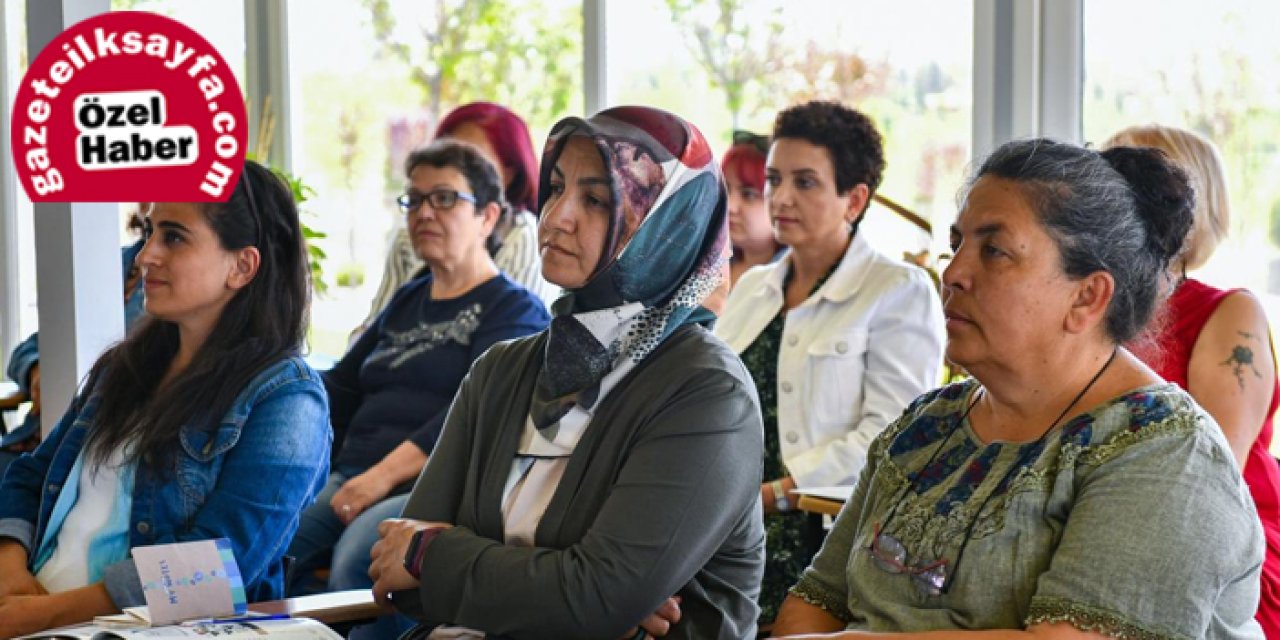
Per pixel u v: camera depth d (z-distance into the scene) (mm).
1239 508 1818
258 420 2846
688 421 2246
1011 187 1965
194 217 2898
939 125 4312
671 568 2188
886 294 3609
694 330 2395
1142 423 1866
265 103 6086
